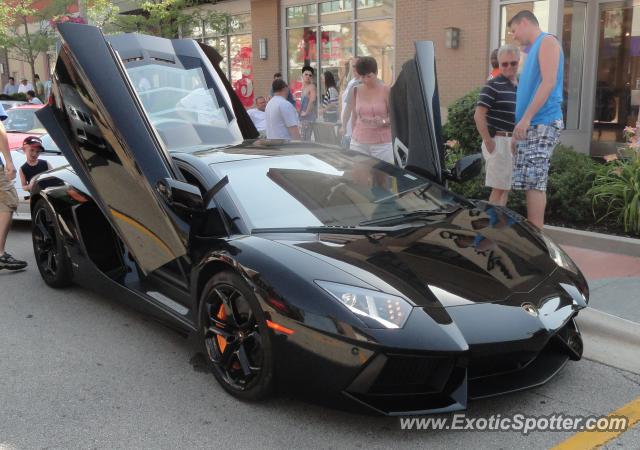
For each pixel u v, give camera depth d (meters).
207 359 3.43
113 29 14.22
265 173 3.90
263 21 15.30
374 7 12.76
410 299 2.83
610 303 4.35
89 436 3.00
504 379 3.04
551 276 3.29
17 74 26.53
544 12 9.68
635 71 9.67
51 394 3.43
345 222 3.58
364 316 2.75
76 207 4.70
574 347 3.32
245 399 3.23
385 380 2.78
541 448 2.83
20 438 2.99
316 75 14.38
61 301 4.91
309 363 2.86
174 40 5.23
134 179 3.72
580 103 10.21
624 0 9.62
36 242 5.25
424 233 3.46
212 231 3.53
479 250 3.33
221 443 2.92
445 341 2.71
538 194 5.06
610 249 5.60
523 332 2.83
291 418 3.11
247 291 3.08
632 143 6.40
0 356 3.93
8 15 18.06
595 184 6.36
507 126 5.58
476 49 10.47
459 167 4.57
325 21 13.92
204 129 4.70
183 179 3.75
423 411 2.76
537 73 4.89
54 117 4.18
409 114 4.71
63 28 3.80
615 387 3.39
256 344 3.11
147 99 4.73
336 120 11.32
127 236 4.02
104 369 3.72
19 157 7.45
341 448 2.85
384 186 4.04
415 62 4.65
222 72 5.52
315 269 2.99
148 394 3.40
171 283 3.93
